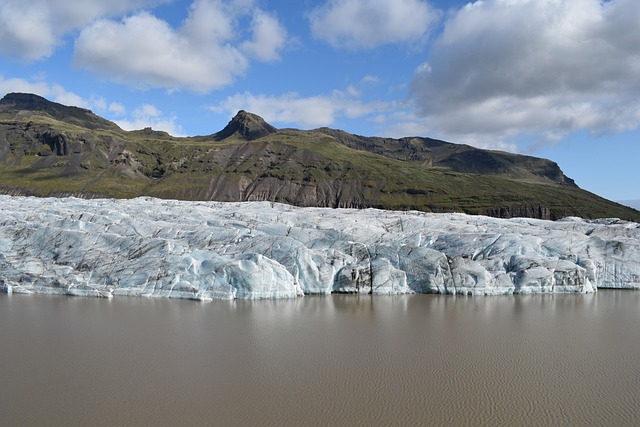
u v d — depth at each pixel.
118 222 97.44
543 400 38.72
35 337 53.78
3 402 37.38
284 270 78.62
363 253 87.31
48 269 80.94
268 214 113.19
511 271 88.50
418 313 68.38
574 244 96.19
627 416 36.09
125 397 38.41
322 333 57.00
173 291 75.56
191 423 34.28
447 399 38.72
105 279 78.31
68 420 34.56
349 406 37.22
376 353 49.78
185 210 115.62
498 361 47.78
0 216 101.44
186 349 50.12
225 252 84.88
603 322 64.44
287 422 34.56
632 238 101.44
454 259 86.31
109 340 52.84
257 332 56.84
